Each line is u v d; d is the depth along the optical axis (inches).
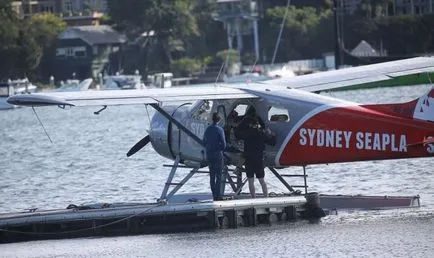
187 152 3302.2
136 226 3129.9
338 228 3014.3
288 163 3161.9
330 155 3093.0
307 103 3120.1
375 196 3356.3
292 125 3134.8
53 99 2974.9
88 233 3129.9
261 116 3181.6
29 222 3117.6
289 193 3319.4
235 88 3196.4
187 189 3991.1
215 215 3102.9
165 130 3339.1
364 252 2687.0
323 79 3346.5
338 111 3083.2
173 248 2886.3
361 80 3329.2
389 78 3336.6
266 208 3154.5
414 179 3951.8
